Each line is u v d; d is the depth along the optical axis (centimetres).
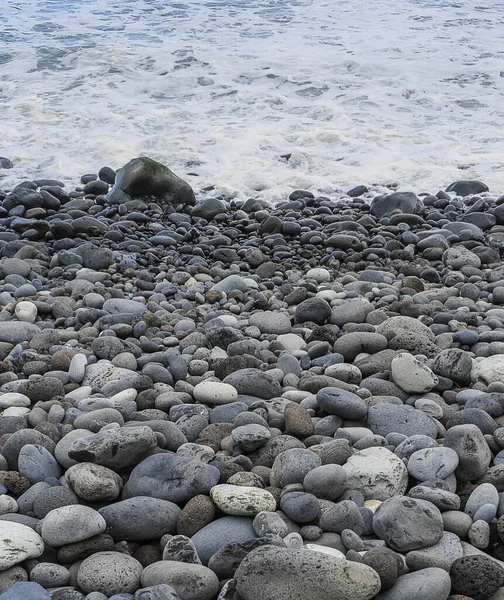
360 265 629
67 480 281
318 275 598
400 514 260
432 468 292
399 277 601
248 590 229
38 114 1016
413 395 374
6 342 454
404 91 1120
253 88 1129
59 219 726
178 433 319
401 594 233
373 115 1035
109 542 261
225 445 319
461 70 1195
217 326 454
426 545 258
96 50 1263
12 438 311
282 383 392
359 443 317
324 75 1176
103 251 619
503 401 354
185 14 1548
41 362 410
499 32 1398
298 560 228
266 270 608
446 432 316
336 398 341
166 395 363
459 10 1576
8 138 952
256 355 426
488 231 725
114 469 290
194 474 279
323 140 956
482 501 277
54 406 349
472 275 597
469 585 239
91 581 241
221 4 1634
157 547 264
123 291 566
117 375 390
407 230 711
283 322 469
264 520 261
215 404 362
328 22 1488
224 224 750
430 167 880
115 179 823
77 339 462
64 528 256
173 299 551
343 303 507
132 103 1071
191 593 238
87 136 959
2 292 548
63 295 548
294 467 293
